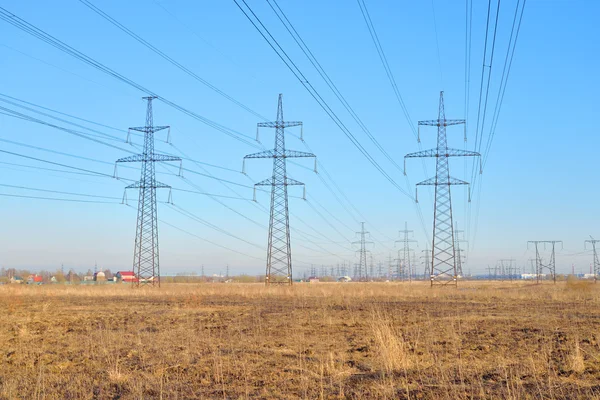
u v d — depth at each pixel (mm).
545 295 52469
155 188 67125
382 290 61688
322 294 54781
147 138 64562
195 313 33781
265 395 12453
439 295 52625
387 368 15008
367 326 25344
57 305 41594
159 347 19328
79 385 13570
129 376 14555
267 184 64625
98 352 18547
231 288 69188
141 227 67688
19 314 33406
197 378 14320
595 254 145500
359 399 12047
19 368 15969
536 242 138000
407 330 23734
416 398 12078
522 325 25859
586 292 57719
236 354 17844
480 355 17438
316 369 15344
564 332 23078
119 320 29484
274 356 17438
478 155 59781
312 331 23594
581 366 14953
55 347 19875
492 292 57344
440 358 16719
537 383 13133
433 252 68312
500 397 12008
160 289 65688
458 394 12227
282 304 41469
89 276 199125
